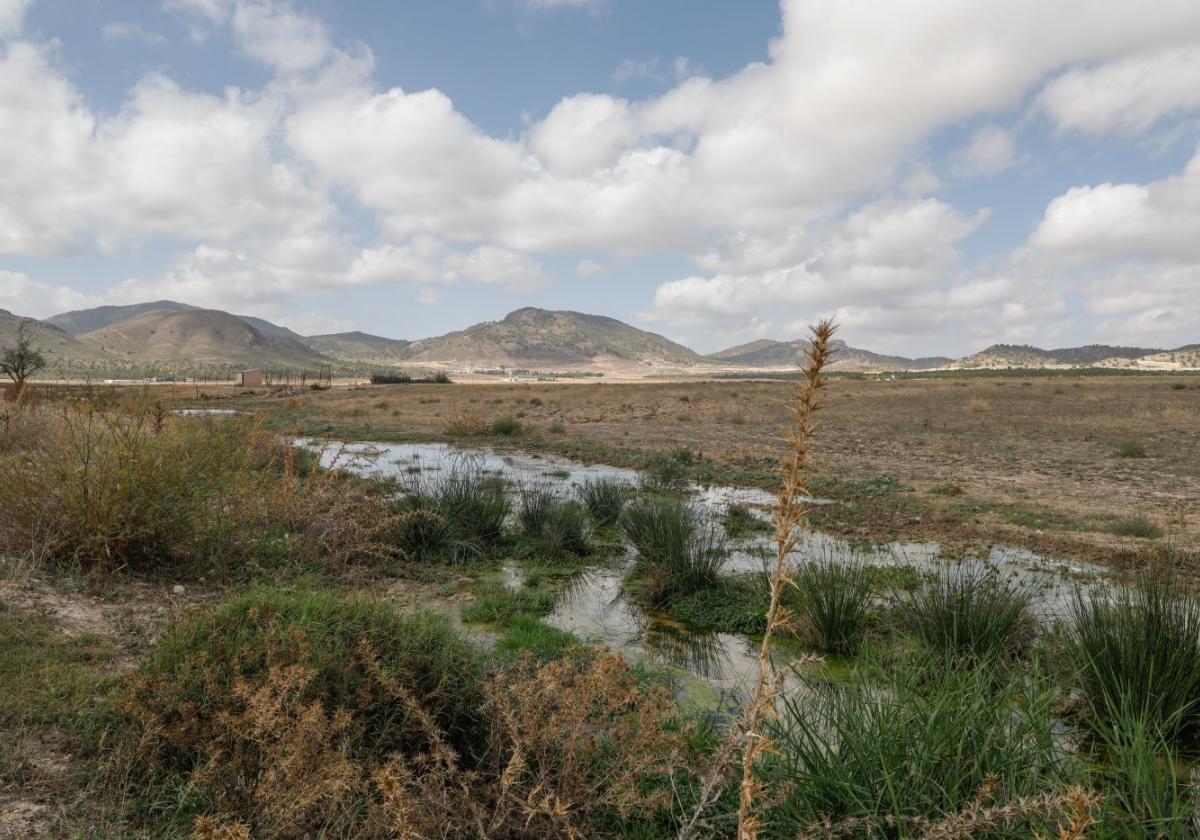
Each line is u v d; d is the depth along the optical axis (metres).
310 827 2.60
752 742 1.46
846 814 2.55
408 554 7.99
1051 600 6.54
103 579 5.62
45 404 8.95
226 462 7.32
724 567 7.95
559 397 46.09
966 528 9.96
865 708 3.05
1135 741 2.83
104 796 2.78
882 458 17.88
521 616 5.99
